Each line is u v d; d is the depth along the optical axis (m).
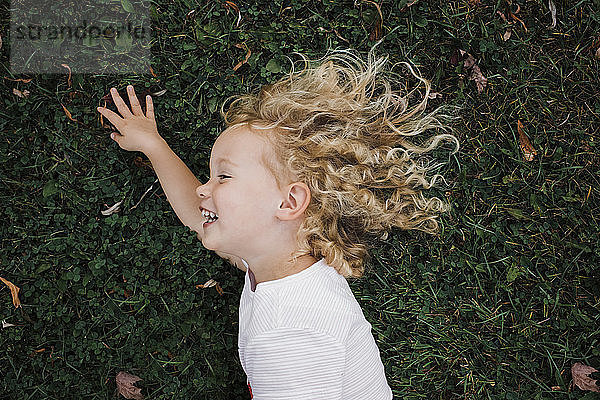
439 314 2.52
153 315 2.38
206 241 1.76
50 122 2.33
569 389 2.48
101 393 2.37
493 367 2.52
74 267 2.35
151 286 2.37
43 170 2.33
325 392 1.65
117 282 2.38
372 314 2.50
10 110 2.30
